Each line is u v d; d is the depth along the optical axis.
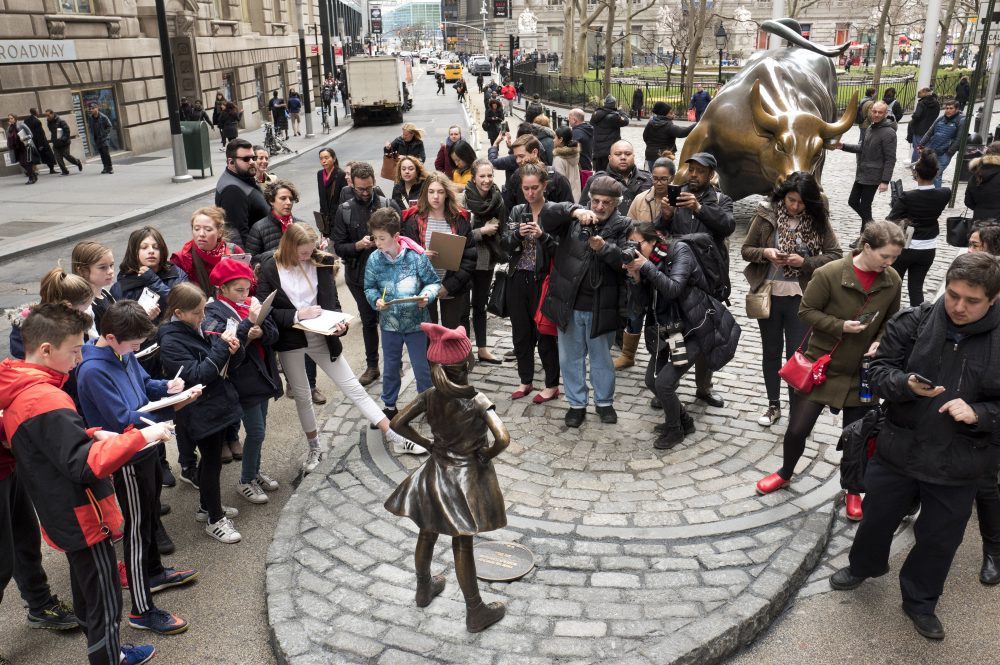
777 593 3.97
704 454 5.47
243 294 4.76
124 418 3.60
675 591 4.02
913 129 17.67
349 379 5.48
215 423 4.51
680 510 4.77
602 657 3.54
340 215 6.71
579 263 5.51
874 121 10.97
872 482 3.91
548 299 5.75
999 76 16.44
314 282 5.33
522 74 51.38
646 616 3.83
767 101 10.16
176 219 15.73
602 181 5.24
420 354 5.88
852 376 4.63
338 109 46.88
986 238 5.12
